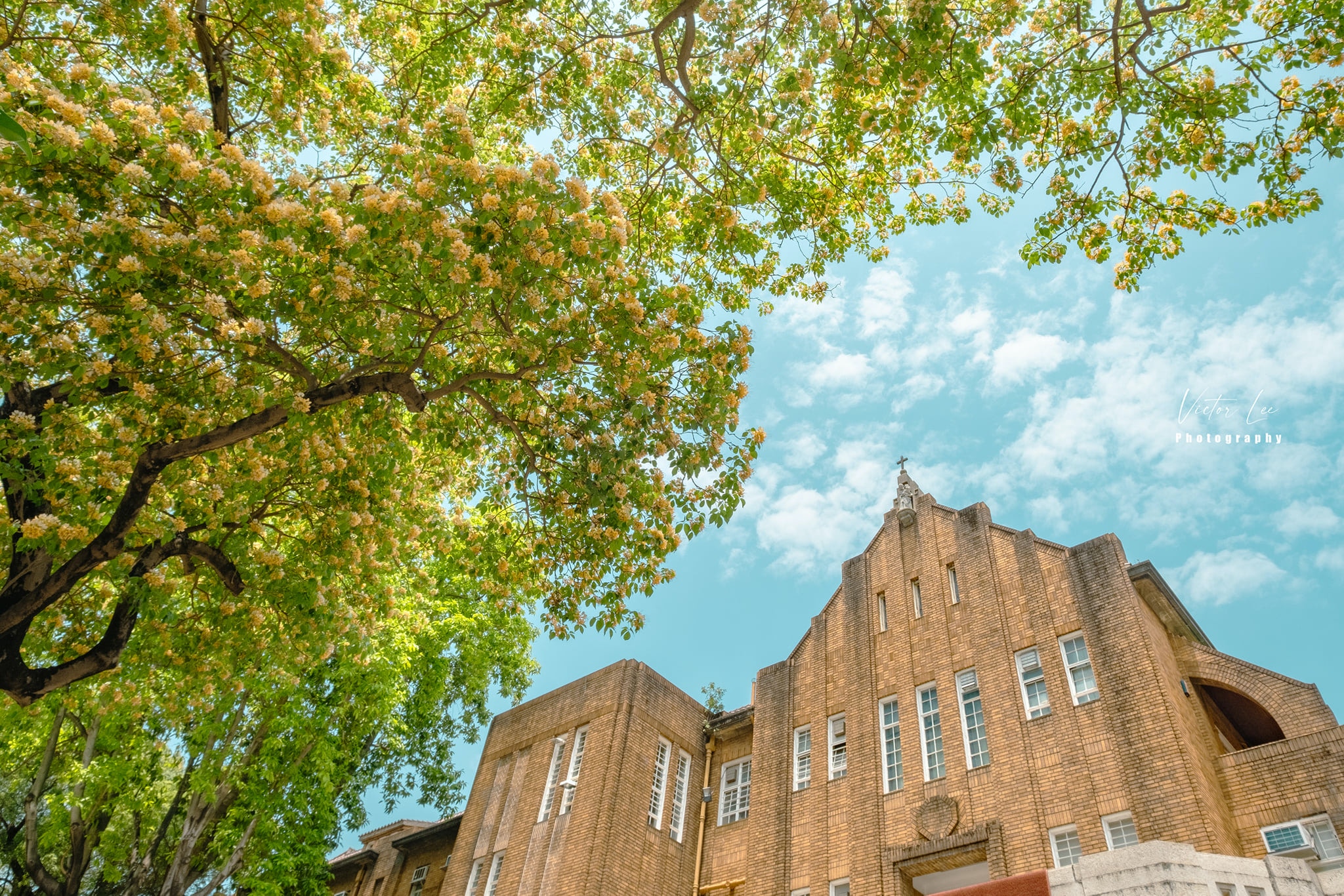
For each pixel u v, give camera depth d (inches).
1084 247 540.1
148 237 335.9
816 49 485.4
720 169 537.3
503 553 542.3
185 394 417.7
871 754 799.1
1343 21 435.8
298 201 375.9
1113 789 631.2
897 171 600.1
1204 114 483.2
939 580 870.4
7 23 389.7
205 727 820.6
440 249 365.7
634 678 973.2
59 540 381.1
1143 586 739.4
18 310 353.4
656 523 489.7
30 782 983.0
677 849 895.7
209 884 847.1
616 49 546.6
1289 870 466.9
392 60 568.1
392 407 504.7
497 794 1020.5
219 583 495.2
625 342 429.7
